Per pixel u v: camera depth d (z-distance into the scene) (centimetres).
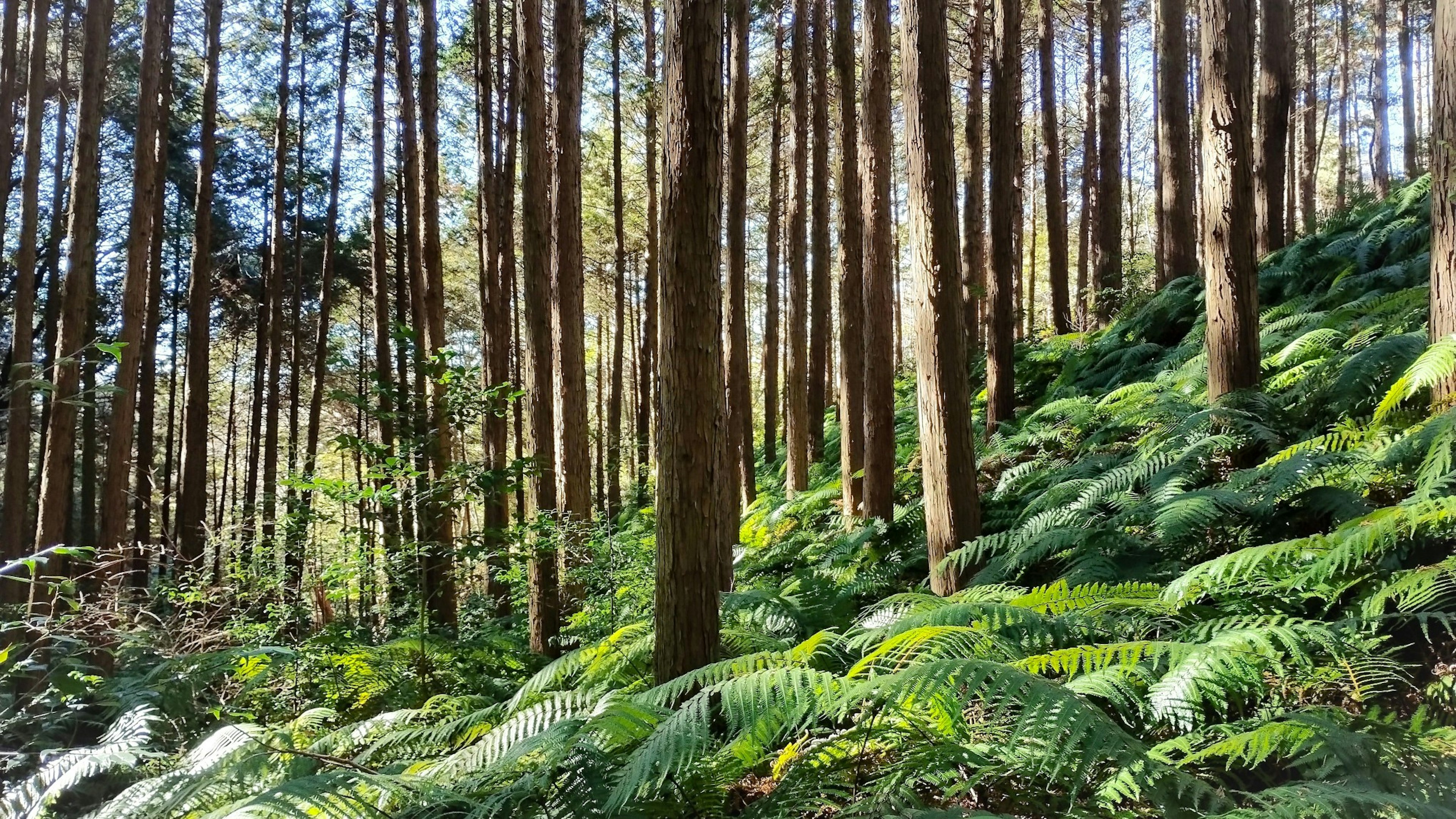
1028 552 404
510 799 211
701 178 328
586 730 238
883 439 731
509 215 1397
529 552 699
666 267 331
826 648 305
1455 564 227
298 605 688
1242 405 462
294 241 2097
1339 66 2655
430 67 1091
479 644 647
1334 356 511
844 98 884
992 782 209
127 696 416
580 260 873
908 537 648
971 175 1326
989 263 995
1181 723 213
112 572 944
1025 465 635
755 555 919
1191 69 2184
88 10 978
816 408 1483
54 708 411
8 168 1134
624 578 741
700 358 328
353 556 622
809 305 2117
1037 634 274
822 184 1414
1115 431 651
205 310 1428
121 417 984
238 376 2616
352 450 602
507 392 855
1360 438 377
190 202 1952
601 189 2100
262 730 326
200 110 1853
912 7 501
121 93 1683
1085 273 2098
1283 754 193
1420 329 491
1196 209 1881
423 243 1158
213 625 670
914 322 513
